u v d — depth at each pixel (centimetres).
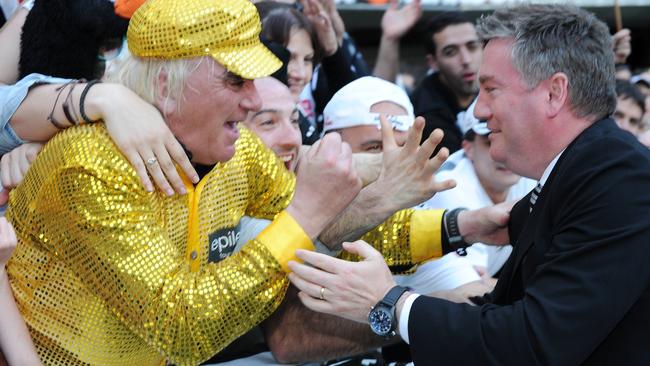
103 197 246
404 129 381
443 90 564
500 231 306
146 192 253
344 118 385
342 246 283
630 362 249
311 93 527
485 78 273
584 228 246
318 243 288
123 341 266
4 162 274
